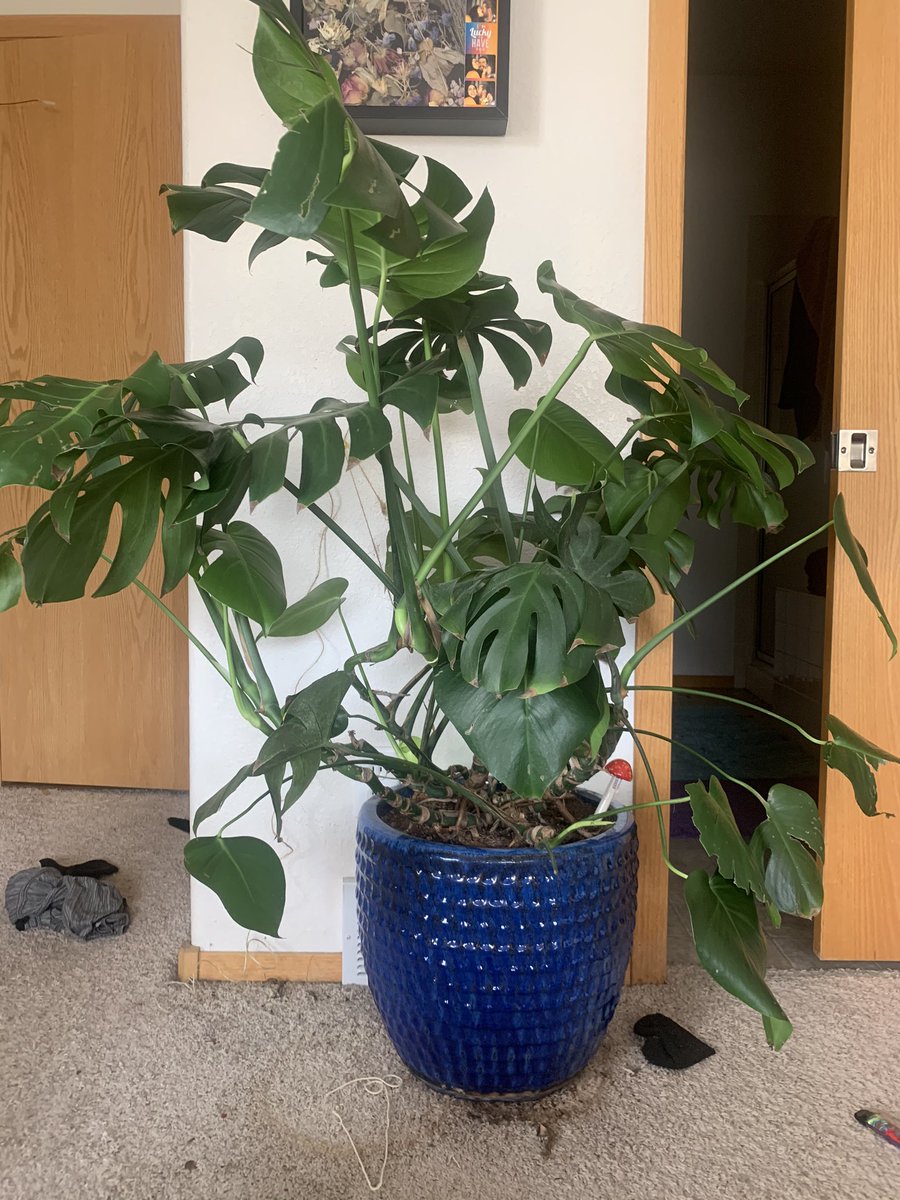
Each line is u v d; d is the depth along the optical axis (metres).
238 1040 1.13
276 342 1.24
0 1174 0.88
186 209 0.84
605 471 0.99
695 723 2.93
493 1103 1.00
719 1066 1.08
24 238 2.03
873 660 1.33
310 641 1.28
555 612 0.74
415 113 1.16
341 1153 0.92
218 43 1.19
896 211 1.29
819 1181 0.89
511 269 1.24
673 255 1.23
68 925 1.38
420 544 1.00
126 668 2.12
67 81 1.99
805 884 0.86
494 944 0.90
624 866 0.97
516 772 0.75
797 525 3.04
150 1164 0.90
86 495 0.74
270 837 1.29
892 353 1.30
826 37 3.06
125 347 2.04
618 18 1.21
